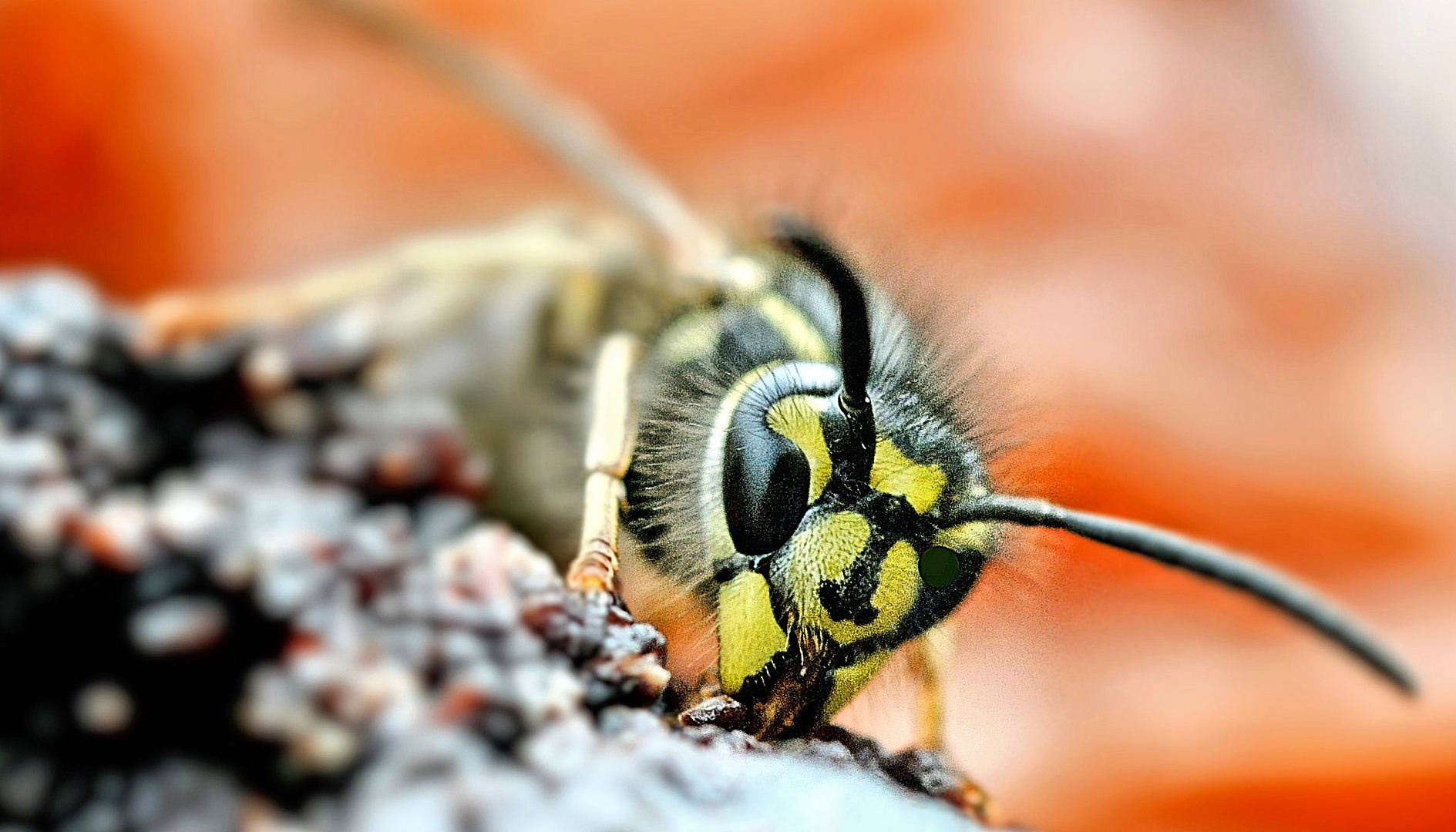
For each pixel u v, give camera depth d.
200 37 0.08
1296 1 0.09
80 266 0.08
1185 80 0.09
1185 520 0.08
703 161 0.09
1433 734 0.07
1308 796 0.07
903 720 0.05
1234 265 0.08
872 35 0.09
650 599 0.05
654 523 0.05
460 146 0.08
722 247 0.05
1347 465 0.08
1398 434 0.08
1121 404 0.08
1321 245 0.09
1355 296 0.08
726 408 0.05
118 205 0.08
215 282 0.08
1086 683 0.07
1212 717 0.07
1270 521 0.08
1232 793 0.07
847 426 0.05
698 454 0.05
